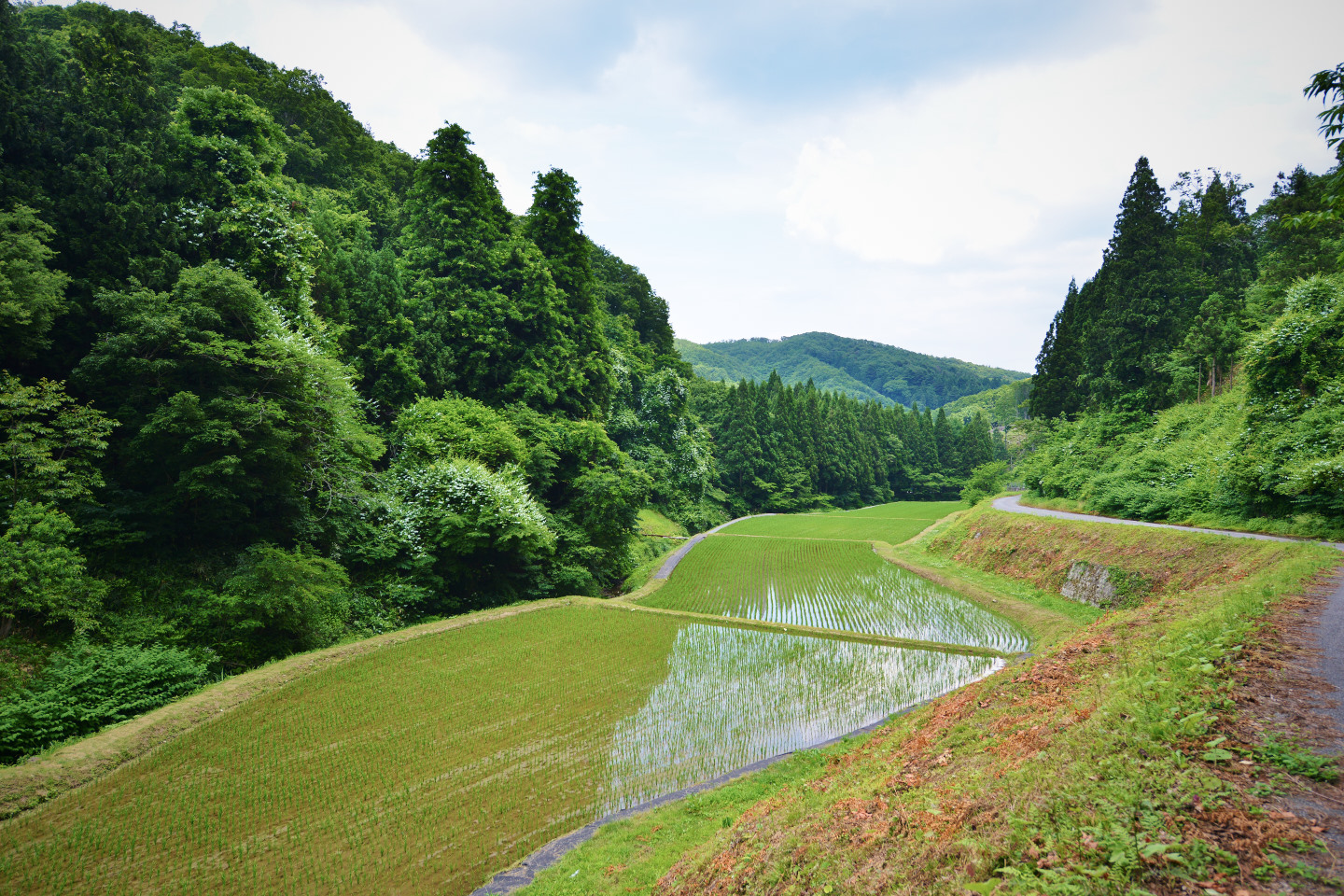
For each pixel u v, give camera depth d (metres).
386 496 28.92
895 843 5.93
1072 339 60.34
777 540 50.69
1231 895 3.64
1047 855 4.47
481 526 29.47
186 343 20.30
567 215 50.38
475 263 41.47
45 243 20.48
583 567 35.47
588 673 20.02
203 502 21.23
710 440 86.94
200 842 11.30
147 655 16.84
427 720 16.38
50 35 39.31
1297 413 24.41
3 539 16.05
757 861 7.21
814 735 15.48
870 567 39.72
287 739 15.16
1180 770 5.07
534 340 44.22
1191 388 44.88
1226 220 57.94
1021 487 81.19
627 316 75.50
